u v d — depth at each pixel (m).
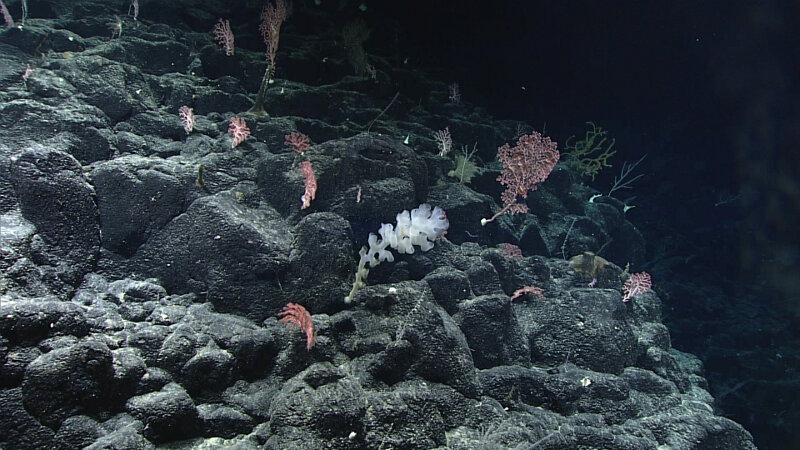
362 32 6.91
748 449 3.97
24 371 2.38
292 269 3.59
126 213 3.46
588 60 11.50
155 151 4.16
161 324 3.12
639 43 11.44
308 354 3.32
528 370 3.88
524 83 11.30
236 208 3.72
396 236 3.51
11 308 2.42
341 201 4.12
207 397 2.99
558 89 11.50
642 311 5.20
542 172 4.55
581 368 4.23
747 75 11.38
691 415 4.07
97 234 3.36
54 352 2.47
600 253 6.60
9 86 4.09
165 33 5.59
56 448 2.40
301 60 6.19
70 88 4.19
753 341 8.02
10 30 4.58
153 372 2.83
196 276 3.48
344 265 3.72
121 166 3.53
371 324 3.64
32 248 2.93
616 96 11.70
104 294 3.15
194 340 3.06
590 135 11.37
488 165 6.40
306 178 4.03
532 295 4.63
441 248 4.45
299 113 5.40
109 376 2.62
